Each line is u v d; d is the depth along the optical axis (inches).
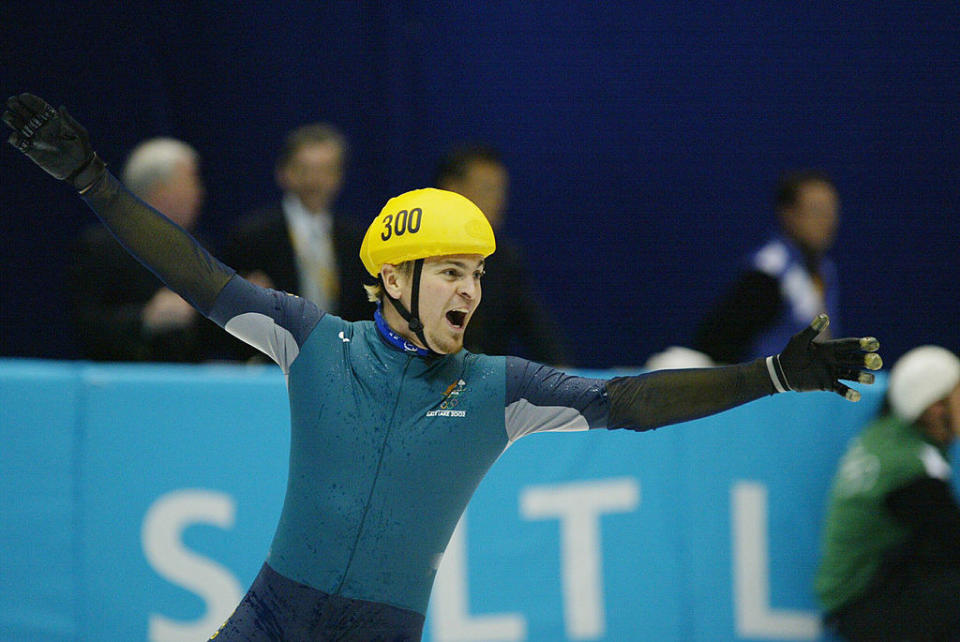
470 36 900.0
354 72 884.0
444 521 374.6
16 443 578.6
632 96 925.8
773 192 940.0
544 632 631.8
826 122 942.4
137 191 669.9
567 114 919.7
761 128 938.7
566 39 915.4
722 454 664.4
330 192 706.2
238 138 870.4
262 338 379.6
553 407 374.0
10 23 834.2
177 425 589.3
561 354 735.7
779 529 670.5
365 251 384.8
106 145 852.0
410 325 370.3
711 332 769.6
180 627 586.9
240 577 593.9
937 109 948.6
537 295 927.7
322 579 366.6
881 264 955.3
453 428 369.7
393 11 882.8
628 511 648.4
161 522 586.2
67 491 579.5
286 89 874.1
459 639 618.2
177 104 862.5
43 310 849.5
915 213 954.7
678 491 657.0
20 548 576.4
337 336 379.6
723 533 662.5
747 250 943.7
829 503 676.1
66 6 840.3
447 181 721.0
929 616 629.9
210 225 869.2
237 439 595.8
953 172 954.1
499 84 908.6
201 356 703.1
